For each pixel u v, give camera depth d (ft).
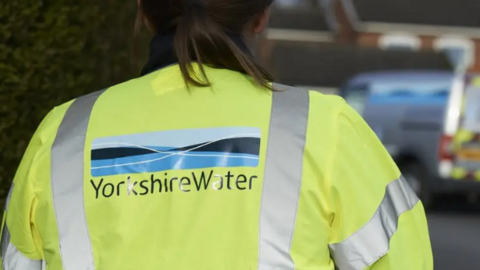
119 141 7.24
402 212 7.27
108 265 6.81
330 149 7.06
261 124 7.16
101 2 18.62
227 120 7.20
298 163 6.98
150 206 6.94
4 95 15.29
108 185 7.08
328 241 7.01
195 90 7.38
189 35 7.44
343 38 147.43
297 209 6.85
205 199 6.89
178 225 6.81
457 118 49.62
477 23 146.41
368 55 134.62
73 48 17.04
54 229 7.04
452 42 145.79
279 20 147.43
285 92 7.44
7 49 15.21
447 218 50.65
